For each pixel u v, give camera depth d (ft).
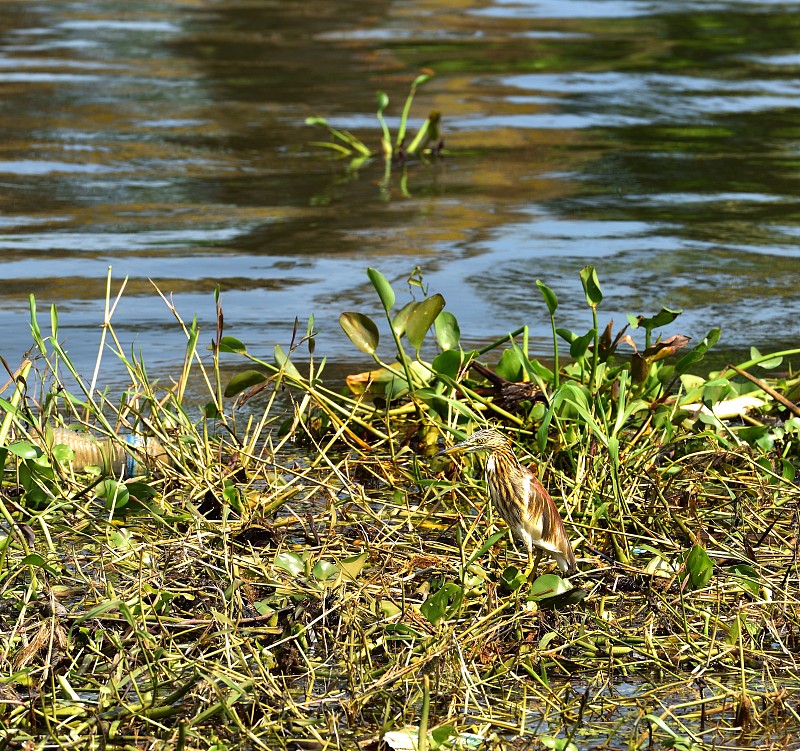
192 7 117.08
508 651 20.48
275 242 47.55
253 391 28.30
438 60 89.81
